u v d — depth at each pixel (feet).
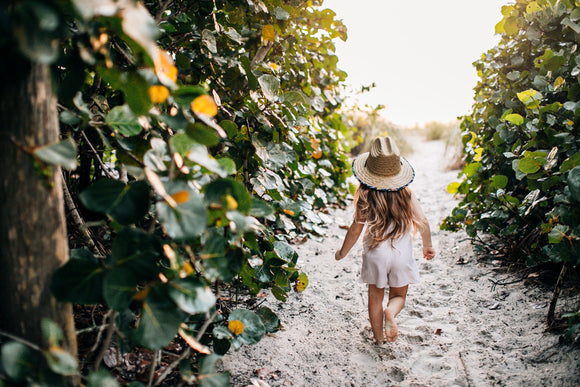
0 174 3.82
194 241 5.65
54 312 4.22
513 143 10.97
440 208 17.66
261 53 9.87
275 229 13.15
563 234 6.88
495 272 10.72
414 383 7.09
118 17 3.50
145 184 4.58
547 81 9.87
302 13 12.00
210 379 4.92
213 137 4.67
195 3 7.63
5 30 3.00
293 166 11.94
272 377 7.13
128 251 4.28
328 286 10.82
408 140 37.40
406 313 9.43
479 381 6.91
